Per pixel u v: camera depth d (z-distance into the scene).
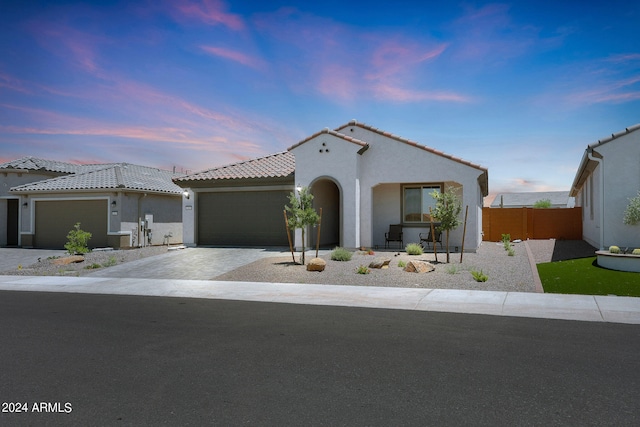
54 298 11.37
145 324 8.36
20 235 25.48
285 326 8.12
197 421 4.35
